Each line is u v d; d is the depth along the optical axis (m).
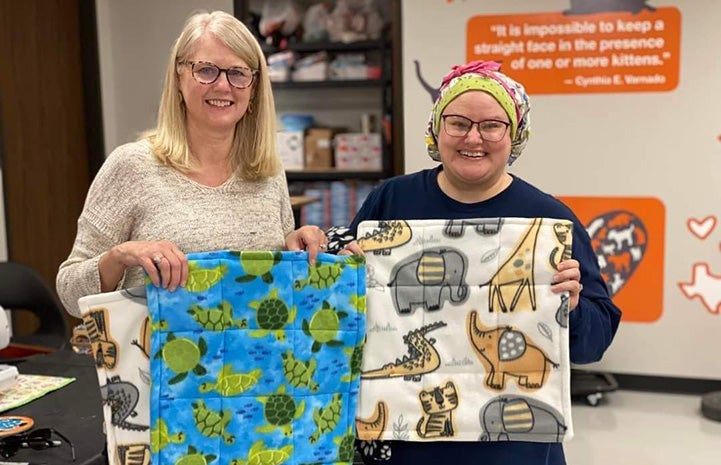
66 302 1.44
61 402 1.88
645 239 3.60
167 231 1.45
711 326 3.59
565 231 1.43
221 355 1.35
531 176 3.69
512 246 1.43
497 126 1.41
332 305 1.41
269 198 1.60
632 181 3.58
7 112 3.75
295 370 1.39
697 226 3.53
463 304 1.44
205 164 1.54
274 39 4.83
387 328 1.44
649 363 3.70
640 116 3.52
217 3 4.21
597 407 3.54
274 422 1.39
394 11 4.00
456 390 1.44
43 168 4.04
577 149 3.61
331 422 1.42
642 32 3.45
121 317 1.32
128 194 1.47
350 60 4.75
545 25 3.55
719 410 3.31
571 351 1.46
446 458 1.47
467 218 1.50
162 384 1.32
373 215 1.60
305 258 1.39
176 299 1.32
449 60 3.67
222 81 1.44
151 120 4.39
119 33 4.35
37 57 3.97
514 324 1.43
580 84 3.55
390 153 4.67
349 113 5.15
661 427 3.27
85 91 4.36
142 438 1.34
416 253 1.44
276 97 5.25
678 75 3.44
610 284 3.68
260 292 1.37
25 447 1.57
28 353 2.44
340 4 4.83
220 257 1.34
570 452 3.03
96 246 1.47
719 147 3.46
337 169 4.79
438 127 1.47
